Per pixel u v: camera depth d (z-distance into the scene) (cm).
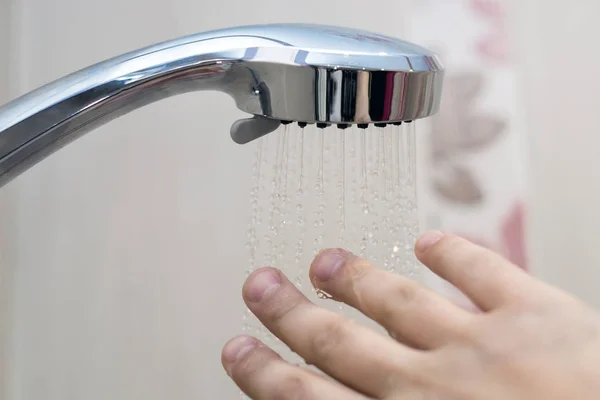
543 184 48
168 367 48
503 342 27
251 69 27
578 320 27
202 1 43
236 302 47
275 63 26
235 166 45
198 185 45
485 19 46
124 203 45
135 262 46
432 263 31
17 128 26
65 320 46
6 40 41
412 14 45
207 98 44
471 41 46
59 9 42
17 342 46
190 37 28
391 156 35
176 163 45
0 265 43
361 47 26
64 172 44
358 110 26
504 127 47
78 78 27
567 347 26
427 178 47
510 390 26
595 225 49
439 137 47
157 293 47
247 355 32
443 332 28
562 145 48
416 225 44
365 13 45
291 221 44
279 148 41
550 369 26
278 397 30
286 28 28
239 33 28
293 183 43
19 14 41
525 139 47
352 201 43
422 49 28
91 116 27
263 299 32
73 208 45
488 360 27
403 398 28
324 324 31
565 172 48
